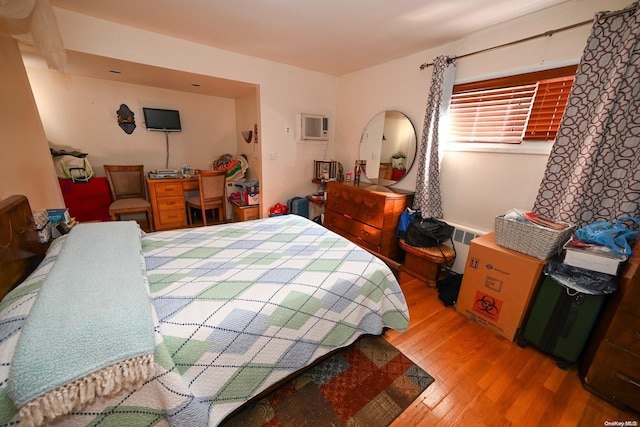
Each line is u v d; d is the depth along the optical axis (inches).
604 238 51.6
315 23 77.4
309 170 142.9
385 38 86.5
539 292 59.5
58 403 24.4
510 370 55.9
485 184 84.2
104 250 47.2
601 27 56.0
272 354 40.4
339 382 51.4
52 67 65.8
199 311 37.0
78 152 120.9
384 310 56.9
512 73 74.4
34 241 49.0
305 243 65.0
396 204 97.9
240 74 108.9
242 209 134.3
